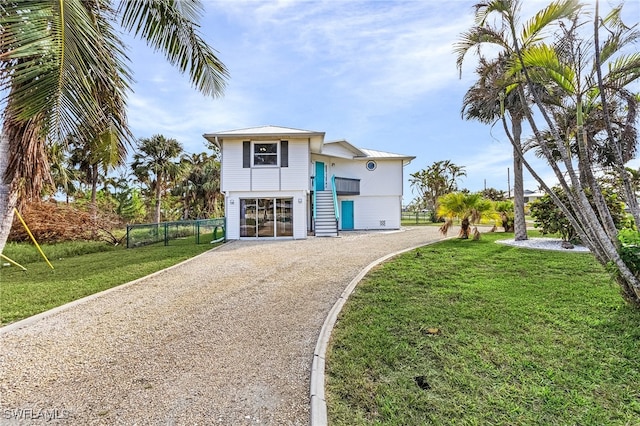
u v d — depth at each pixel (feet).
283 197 55.31
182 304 19.03
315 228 58.29
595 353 11.76
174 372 11.22
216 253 38.11
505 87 18.52
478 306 16.84
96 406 9.32
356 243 45.14
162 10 16.75
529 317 15.20
